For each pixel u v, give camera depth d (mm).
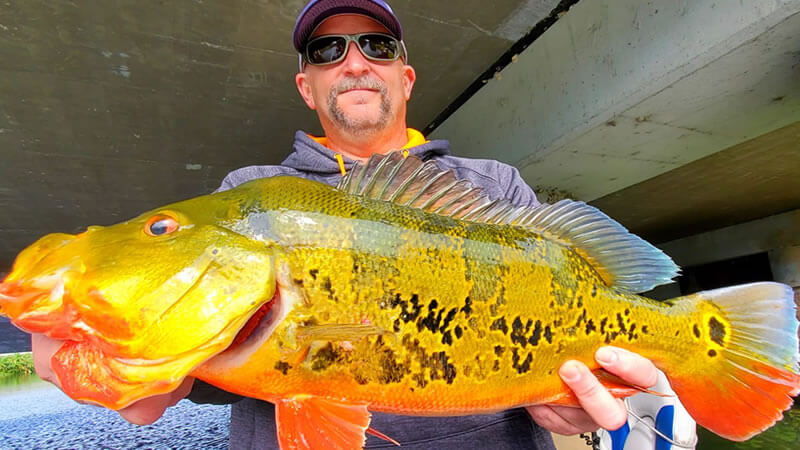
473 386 325
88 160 1923
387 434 401
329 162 553
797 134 1810
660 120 1169
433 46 1348
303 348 302
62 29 1219
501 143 1466
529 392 341
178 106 1598
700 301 385
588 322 356
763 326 366
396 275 320
